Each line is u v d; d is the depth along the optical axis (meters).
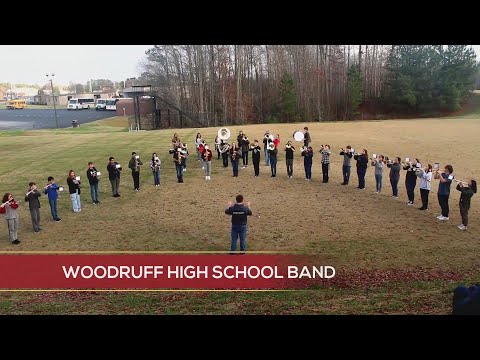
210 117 81.69
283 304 10.39
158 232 16.27
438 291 10.84
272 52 88.44
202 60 84.50
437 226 16.47
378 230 16.05
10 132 52.22
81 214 18.77
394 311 9.59
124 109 83.00
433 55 76.19
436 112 78.00
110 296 11.27
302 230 16.12
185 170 26.67
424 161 28.73
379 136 39.03
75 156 31.42
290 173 24.48
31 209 16.42
